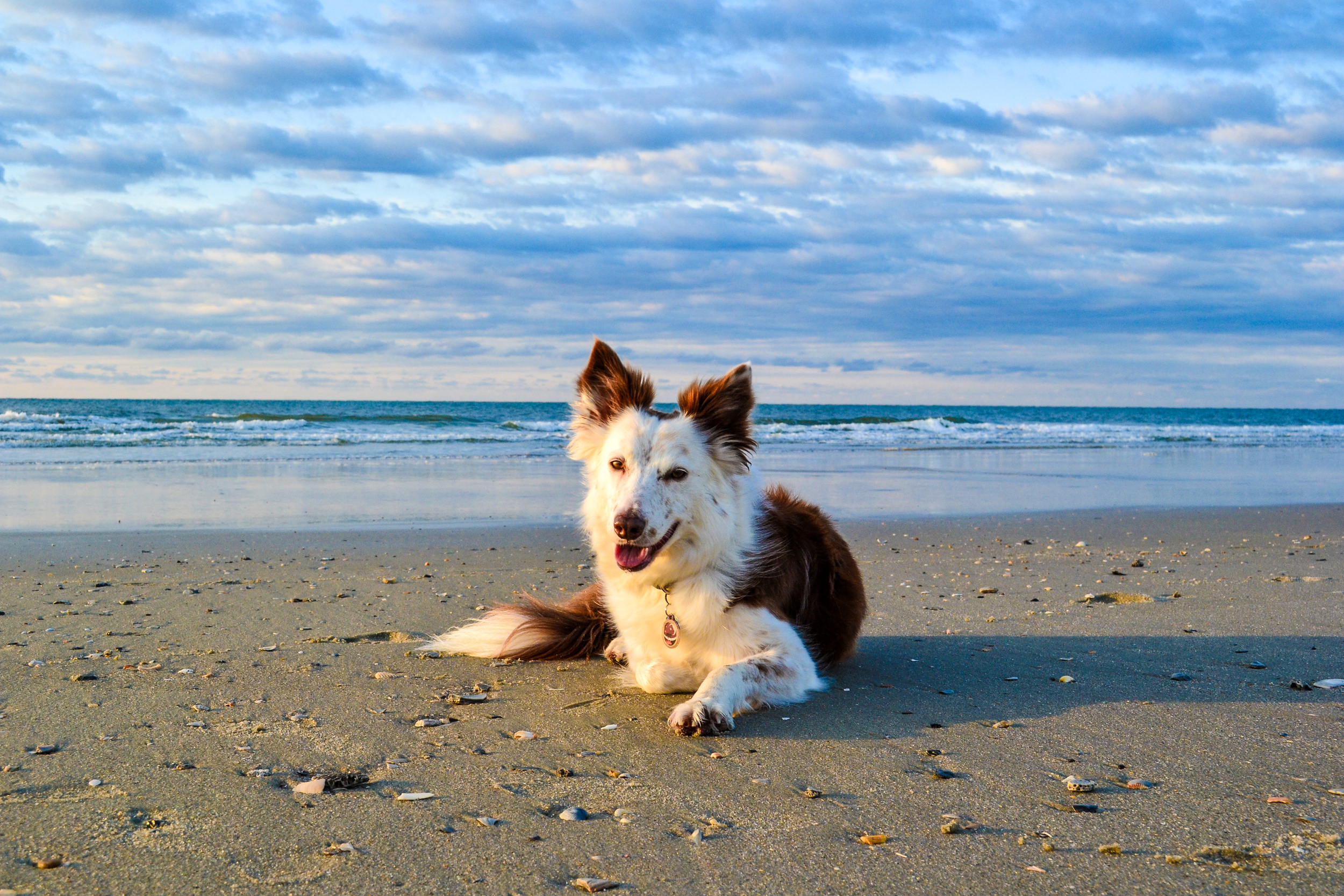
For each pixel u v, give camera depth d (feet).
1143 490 15.15
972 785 3.60
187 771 3.67
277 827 3.30
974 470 18.89
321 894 2.98
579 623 5.23
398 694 4.56
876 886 3.02
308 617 5.97
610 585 4.80
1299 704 4.35
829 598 5.02
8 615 5.91
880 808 3.44
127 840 3.21
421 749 3.90
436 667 5.00
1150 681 4.70
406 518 11.15
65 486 13.85
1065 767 3.73
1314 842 3.21
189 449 22.16
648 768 3.75
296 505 12.23
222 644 5.34
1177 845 3.20
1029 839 3.25
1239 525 10.88
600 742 3.99
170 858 3.13
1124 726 4.12
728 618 4.53
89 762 3.73
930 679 4.78
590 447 4.80
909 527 10.64
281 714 4.25
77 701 4.36
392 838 3.24
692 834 3.28
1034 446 28.35
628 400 4.75
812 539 5.05
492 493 13.83
